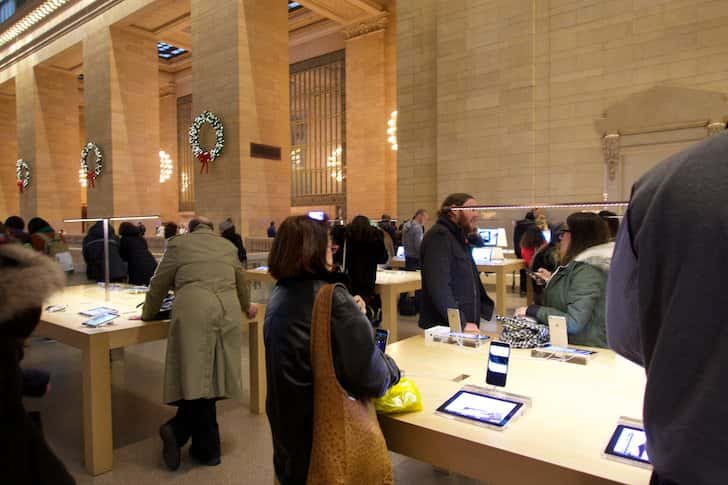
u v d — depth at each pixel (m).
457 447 1.44
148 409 3.82
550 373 2.01
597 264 2.37
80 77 24.81
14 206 24.86
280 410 1.48
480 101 9.33
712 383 0.74
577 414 1.60
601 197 8.08
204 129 13.66
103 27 16.62
